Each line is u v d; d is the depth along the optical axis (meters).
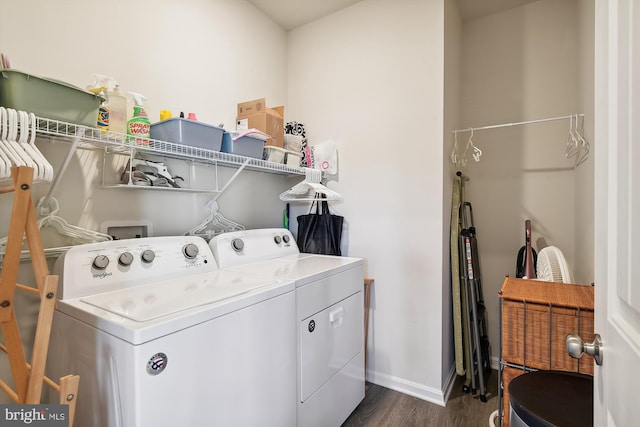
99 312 0.98
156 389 0.88
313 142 2.50
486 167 2.51
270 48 2.44
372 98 2.23
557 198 2.27
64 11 1.32
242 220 2.17
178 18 1.77
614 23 0.60
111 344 0.90
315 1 2.26
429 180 2.02
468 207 2.55
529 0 2.32
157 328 0.88
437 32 1.98
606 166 0.65
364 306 2.16
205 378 1.00
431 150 2.01
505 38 2.44
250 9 2.26
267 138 1.89
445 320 2.08
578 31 2.11
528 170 2.37
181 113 1.58
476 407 1.95
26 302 1.23
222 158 1.66
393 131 2.14
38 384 0.78
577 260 2.09
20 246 0.79
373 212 2.23
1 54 1.05
